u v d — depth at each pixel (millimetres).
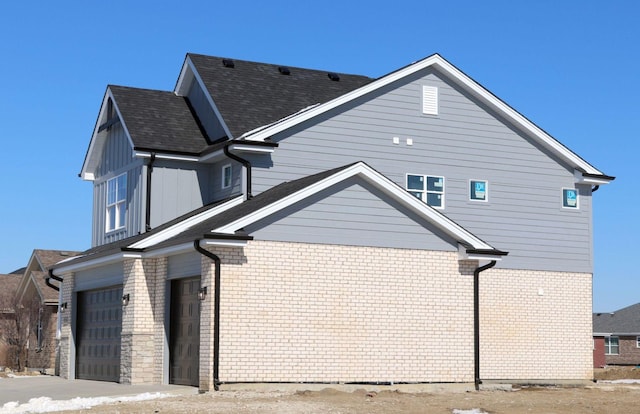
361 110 29203
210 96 30250
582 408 20797
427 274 25688
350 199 24891
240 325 23328
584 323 31578
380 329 24938
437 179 30094
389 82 29516
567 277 31609
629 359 73938
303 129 28375
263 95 31250
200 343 23516
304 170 28266
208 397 21688
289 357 23781
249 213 23438
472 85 30547
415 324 25391
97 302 30453
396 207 25469
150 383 26453
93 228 34125
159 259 26562
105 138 33312
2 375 35688
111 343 28953
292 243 24094
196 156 29484
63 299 32812
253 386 23281
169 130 30359
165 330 26016
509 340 30312
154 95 32344
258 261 23688
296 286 24031
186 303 25484
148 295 26672
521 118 31219
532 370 30422
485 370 29734
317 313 24203
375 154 29250
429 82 30312
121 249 26312
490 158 30969
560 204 31938
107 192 32906
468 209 30453
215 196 29562
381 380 24781
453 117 30547
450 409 19969
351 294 24672
